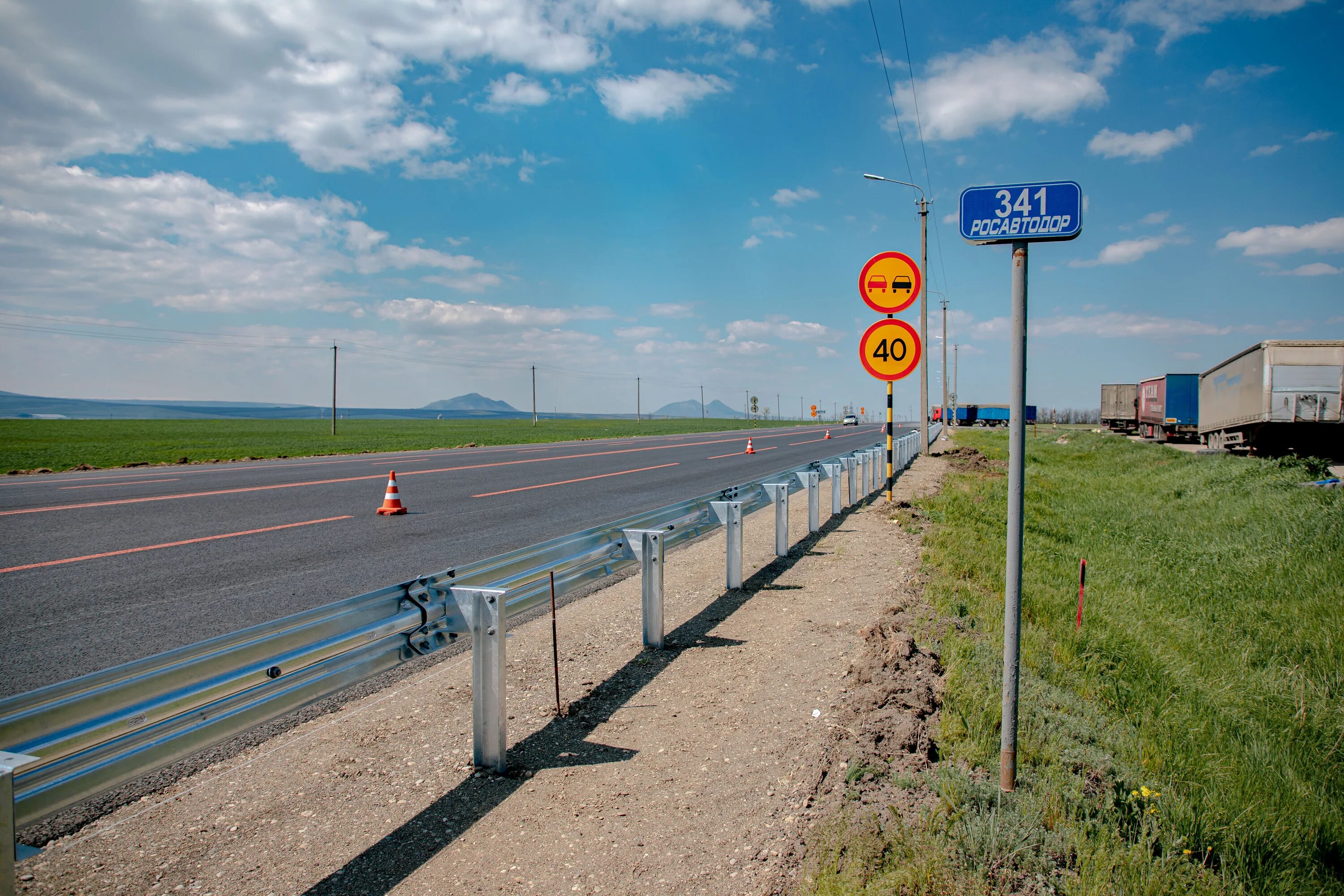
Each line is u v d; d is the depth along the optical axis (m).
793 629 6.06
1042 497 17.28
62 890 2.72
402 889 2.76
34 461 24.02
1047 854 2.99
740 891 2.74
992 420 97.06
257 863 2.91
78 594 6.89
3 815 1.92
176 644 5.48
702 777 3.62
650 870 2.87
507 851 3.00
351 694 4.74
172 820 3.24
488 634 3.64
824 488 15.76
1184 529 13.34
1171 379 41.75
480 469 20.89
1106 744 4.29
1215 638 7.60
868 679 4.70
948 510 12.82
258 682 2.76
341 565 8.16
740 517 7.38
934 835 3.02
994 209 3.26
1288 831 3.75
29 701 2.04
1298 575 9.64
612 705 4.52
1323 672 6.71
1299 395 24.95
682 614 6.55
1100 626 6.98
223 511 12.13
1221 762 4.47
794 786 3.51
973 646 5.39
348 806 3.36
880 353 11.65
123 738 2.30
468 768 3.72
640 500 13.89
